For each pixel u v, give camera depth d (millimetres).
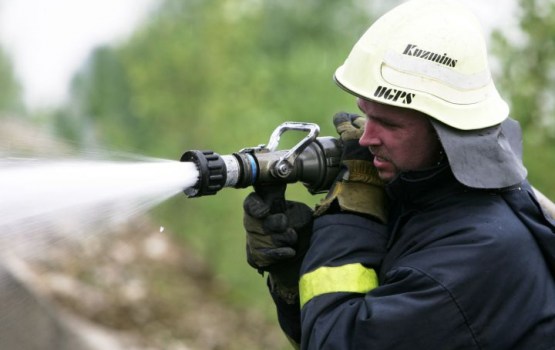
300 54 19906
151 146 21516
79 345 12172
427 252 4359
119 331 14672
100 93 27453
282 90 20016
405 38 4387
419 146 4414
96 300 15133
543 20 10914
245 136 19609
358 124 5078
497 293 4297
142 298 16156
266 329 17688
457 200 4473
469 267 4270
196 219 20000
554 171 11078
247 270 19219
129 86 25625
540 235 4492
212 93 20094
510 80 11156
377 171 4852
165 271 18203
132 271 17172
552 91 11148
